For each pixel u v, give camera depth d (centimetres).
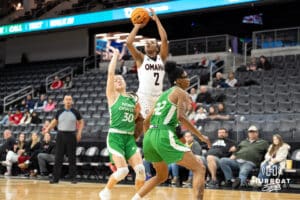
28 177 1255
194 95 1393
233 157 991
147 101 579
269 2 1393
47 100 1778
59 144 1013
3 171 1385
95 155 1237
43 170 1242
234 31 2216
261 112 1252
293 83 1377
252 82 1425
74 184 1003
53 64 2198
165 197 732
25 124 1562
